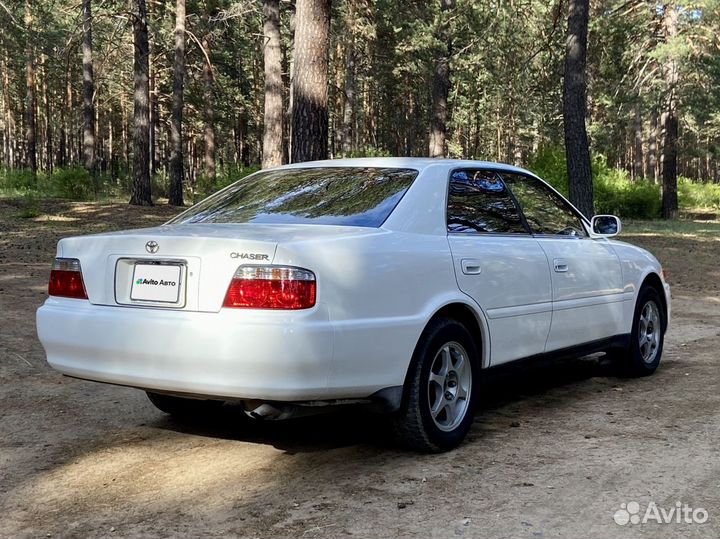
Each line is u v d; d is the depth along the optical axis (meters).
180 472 3.99
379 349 3.82
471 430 4.76
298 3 10.74
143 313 3.77
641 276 6.25
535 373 6.59
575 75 16.77
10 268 12.94
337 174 4.76
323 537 3.14
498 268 4.66
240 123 50.41
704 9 28.28
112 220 21.39
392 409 3.96
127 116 59.06
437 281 4.20
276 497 3.61
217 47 38.81
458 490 3.67
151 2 31.81
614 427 4.79
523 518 3.32
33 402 5.45
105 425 4.89
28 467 4.09
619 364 6.27
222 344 3.51
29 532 3.26
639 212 31.22
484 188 4.95
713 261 16.94
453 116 53.62
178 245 3.75
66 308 4.07
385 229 4.11
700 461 4.09
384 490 3.68
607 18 29.33
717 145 42.31
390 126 59.00
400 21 27.67
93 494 3.69
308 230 3.96
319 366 3.56
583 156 16.83
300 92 10.73
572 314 5.34
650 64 31.50
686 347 7.83
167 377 3.69
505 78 29.55
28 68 37.97
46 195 28.94
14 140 62.19
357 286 3.75
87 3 26.39
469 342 4.41
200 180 32.19
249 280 3.56
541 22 24.94
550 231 5.43
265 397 3.53
